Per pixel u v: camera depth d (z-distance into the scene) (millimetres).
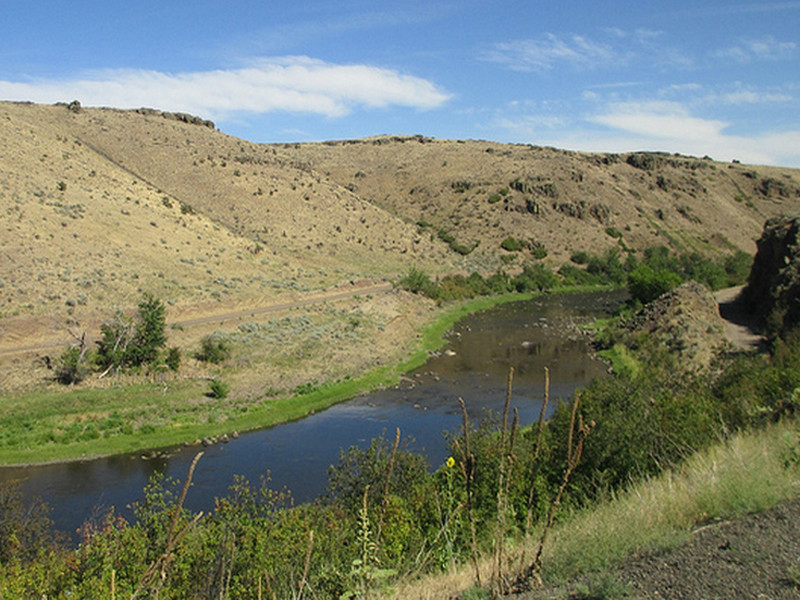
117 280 52469
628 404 14875
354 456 17484
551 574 5980
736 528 6156
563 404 17938
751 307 61844
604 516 7328
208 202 88938
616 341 51719
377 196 135750
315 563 9359
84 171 75125
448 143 179125
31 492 24219
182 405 34344
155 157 98062
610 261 107125
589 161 157375
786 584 4797
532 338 57188
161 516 11031
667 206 143875
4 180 61344
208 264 64875
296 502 23047
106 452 28500
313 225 92750
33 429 30422
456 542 10391
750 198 163625
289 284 66312
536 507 11562
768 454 8445
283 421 33500
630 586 5082
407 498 15016
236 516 11453
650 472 12469
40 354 39344
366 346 49219
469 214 122312
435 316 67062
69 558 10172
